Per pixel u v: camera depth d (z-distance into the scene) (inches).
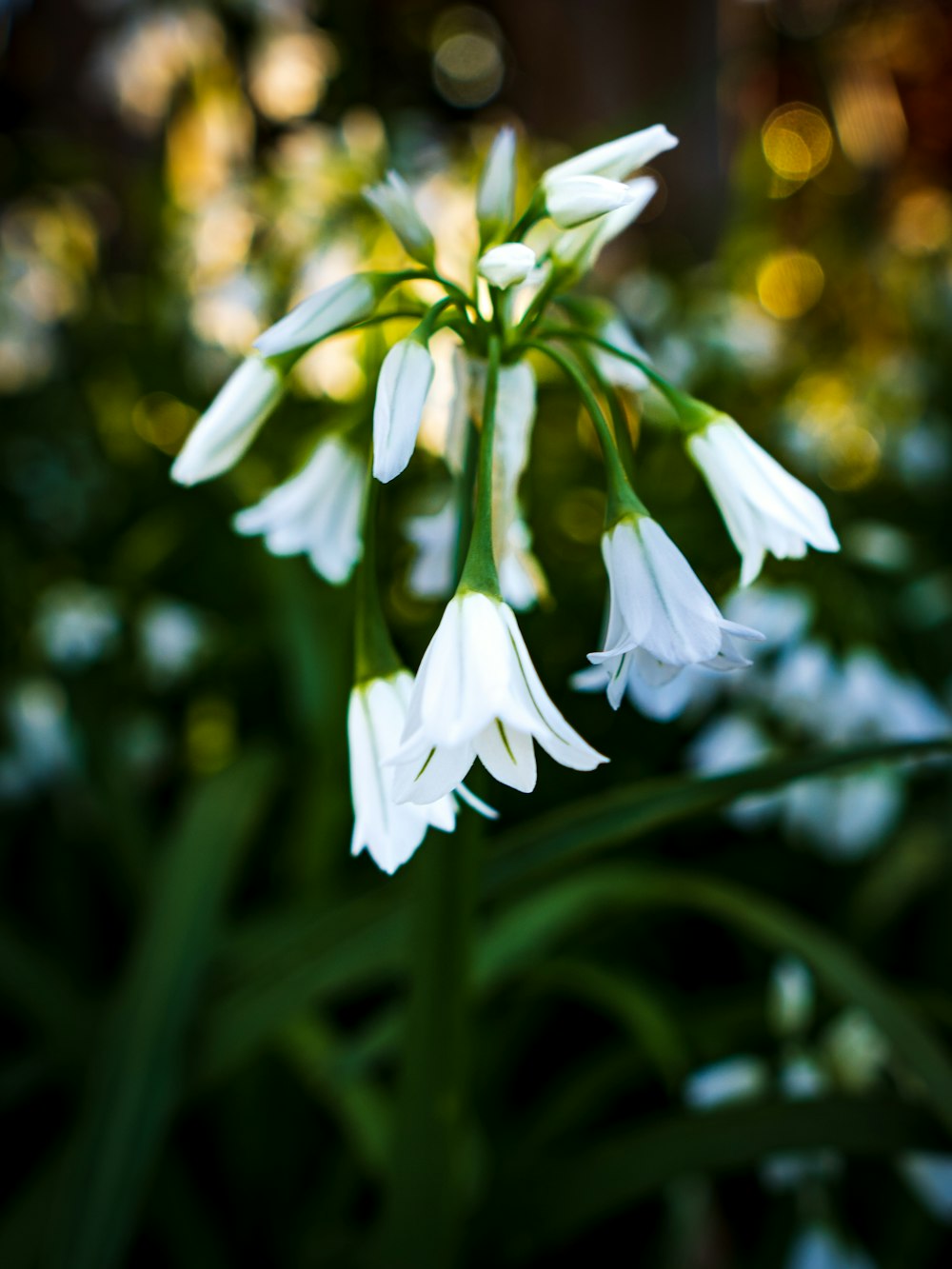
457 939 7.3
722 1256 11.8
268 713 16.5
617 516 6.1
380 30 33.0
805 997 9.7
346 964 8.8
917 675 14.7
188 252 18.1
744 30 30.1
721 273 22.3
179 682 16.2
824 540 6.3
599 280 19.9
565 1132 10.3
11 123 26.4
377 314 6.6
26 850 15.2
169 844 10.3
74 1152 8.3
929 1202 9.6
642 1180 8.5
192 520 17.5
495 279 6.2
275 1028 8.6
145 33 19.1
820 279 25.2
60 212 20.9
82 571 17.6
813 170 27.4
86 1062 9.9
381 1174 9.1
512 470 6.7
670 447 16.1
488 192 6.6
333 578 7.5
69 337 20.5
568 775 14.3
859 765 7.1
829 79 26.6
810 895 13.8
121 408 19.7
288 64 20.3
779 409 18.6
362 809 6.3
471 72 36.2
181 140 19.6
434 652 5.8
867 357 24.1
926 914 13.6
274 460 15.1
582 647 15.3
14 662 14.9
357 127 17.6
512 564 7.1
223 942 10.2
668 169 26.5
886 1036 8.3
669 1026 9.3
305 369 14.6
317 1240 9.8
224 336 17.3
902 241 25.3
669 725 14.8
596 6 27.3
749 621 11.3
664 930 13.9
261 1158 11.0
